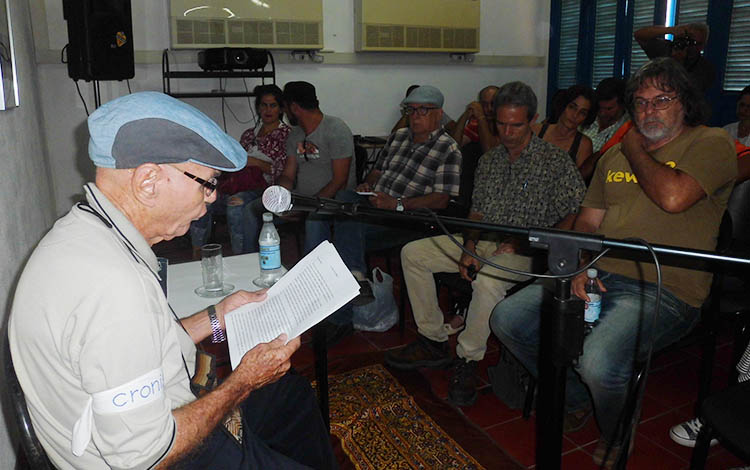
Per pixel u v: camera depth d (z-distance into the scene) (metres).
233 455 1.04
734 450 1.23
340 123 3.08
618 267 1.86
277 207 1.42
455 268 2.29
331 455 1.32
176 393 0.98
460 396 2.12
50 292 0.80
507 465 1.79
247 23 4.84
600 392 1.61
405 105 2.73
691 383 2.25
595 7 5.65
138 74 4.74
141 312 0.83
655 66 1.72
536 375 1.87
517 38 6.15
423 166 2.74
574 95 3.04
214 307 1.34
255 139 3.98
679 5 4.87
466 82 6.03
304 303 1.21
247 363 1.02
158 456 0.84
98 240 0.85
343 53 5.39
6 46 1.94
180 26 4.66
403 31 5.43
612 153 1.97
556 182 2.19
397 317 2.82
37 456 0.85
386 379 2.31
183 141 0.90
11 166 2.05
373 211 1.36
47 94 4.34
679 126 1.76
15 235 1.94
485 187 2.37
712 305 1.79
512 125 2.16
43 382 0.83
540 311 1.84
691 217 1.74
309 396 1.33
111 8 3.19
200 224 3.61
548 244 1.10
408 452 1.86
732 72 4.55
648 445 1.87
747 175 2.17
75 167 4.52
